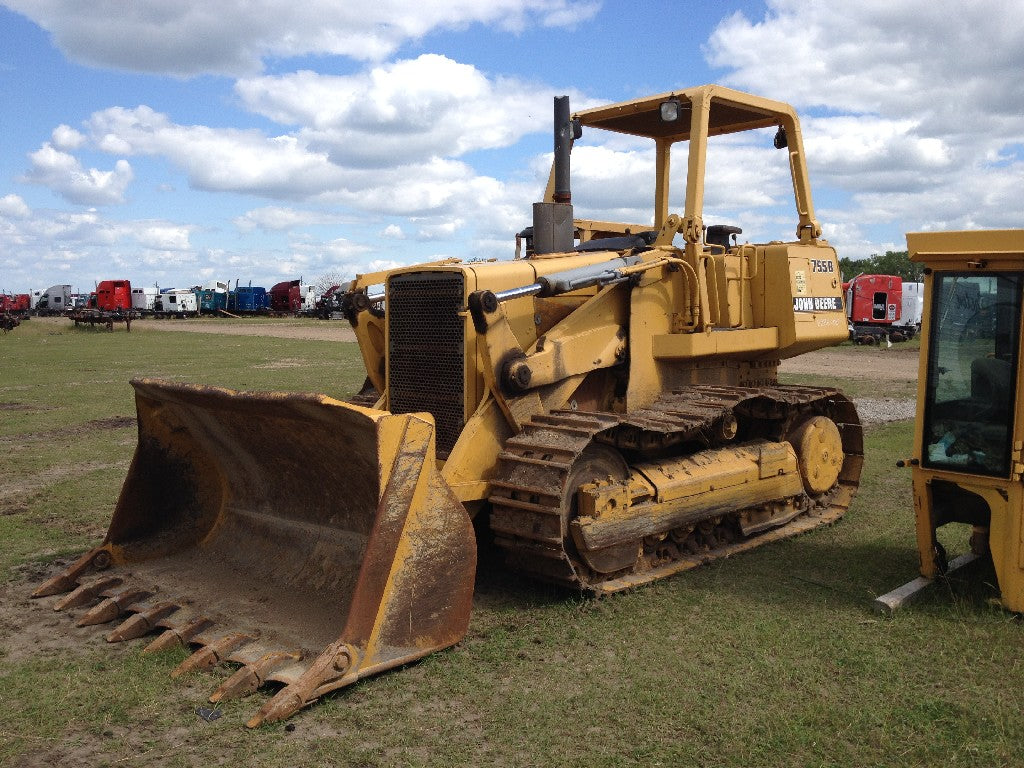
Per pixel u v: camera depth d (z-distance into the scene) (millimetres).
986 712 4105
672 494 6301
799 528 7406
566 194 7164
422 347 6301
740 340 7168
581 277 5980
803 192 8188
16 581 6152
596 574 5848
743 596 5781
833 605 5582
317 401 4520
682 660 4754
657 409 6516
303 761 3742
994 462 5391
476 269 6086
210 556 6035
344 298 7508
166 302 68625
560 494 5367
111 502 8445
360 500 5168
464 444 5699
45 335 40625
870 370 22188
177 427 6055
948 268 5566
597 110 7742
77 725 4066
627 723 4062
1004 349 5340
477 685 4453
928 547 5832
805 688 4398
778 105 7863
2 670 4688
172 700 4281
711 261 7129
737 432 7730
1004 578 5371
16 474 9773
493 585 6031
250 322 60219
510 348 5816
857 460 8391
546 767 3686
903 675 4543
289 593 5293
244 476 6059
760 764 3693
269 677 4359
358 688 4395
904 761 3709
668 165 9008
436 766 3697
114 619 5387
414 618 4664
